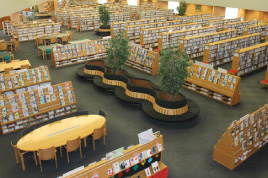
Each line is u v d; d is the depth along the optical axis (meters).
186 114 9.26
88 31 24.64
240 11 29.23
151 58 13.84
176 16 29.09
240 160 7.07
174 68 8.74
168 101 9.13
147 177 5.99
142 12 29.06
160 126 8.93
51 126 7.65
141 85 11.32
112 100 10.89
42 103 9.20
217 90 10.93
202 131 8.65
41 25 21.66
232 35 19.44
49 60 16.14
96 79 12.36
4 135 8.49
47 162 7.11
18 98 8.70
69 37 20.34
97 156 7.35
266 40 20.02
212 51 14.88
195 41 16.73
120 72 12.49
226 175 6.64
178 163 7.09
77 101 10.76
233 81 10.40
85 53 15.75
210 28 20.45
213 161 7.19
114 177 5.73
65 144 6.88
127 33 19.97
